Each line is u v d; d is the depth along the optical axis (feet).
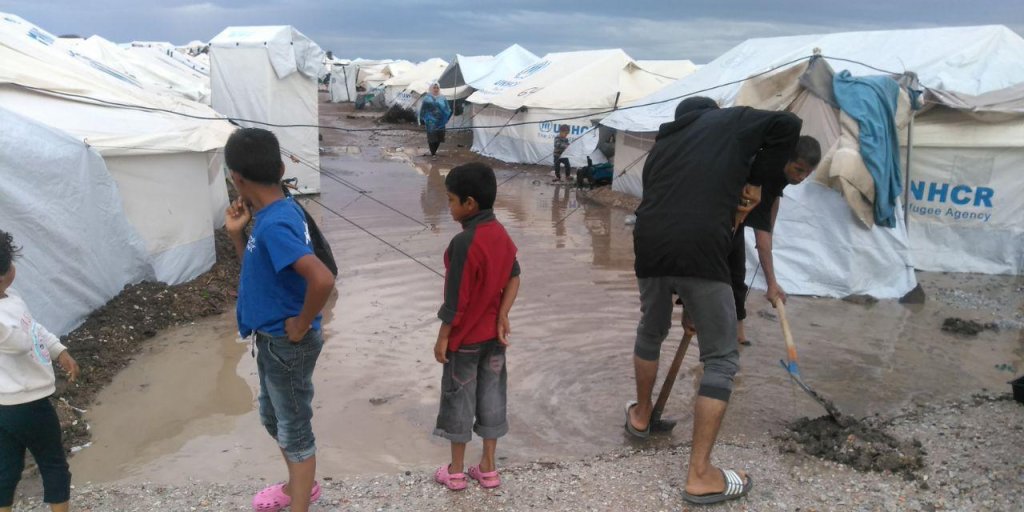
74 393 17.67
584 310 24.72
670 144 12.94
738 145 12.18
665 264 12.38
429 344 21.47
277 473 14.42
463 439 12.46
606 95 61.36
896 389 18.37
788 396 17.89
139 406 17.49
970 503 11.73
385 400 17.74
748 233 28.07
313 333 10.57
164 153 24.66
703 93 42.24
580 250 33.76
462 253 11.62
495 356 12.55
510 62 93.71
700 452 12.01
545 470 13.70
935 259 31.04
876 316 24.57
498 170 62.44
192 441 15.87
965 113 29.89
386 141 86.02
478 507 12.16
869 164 26.00
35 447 11.23
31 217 18.67
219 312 24.34
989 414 15.74
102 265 21.86
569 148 60.80
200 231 27.14
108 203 22.17
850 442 14.08
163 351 20.90
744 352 20.90
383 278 28.17
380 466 14.61
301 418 10.78
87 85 25.79
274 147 10.09
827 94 27.68
